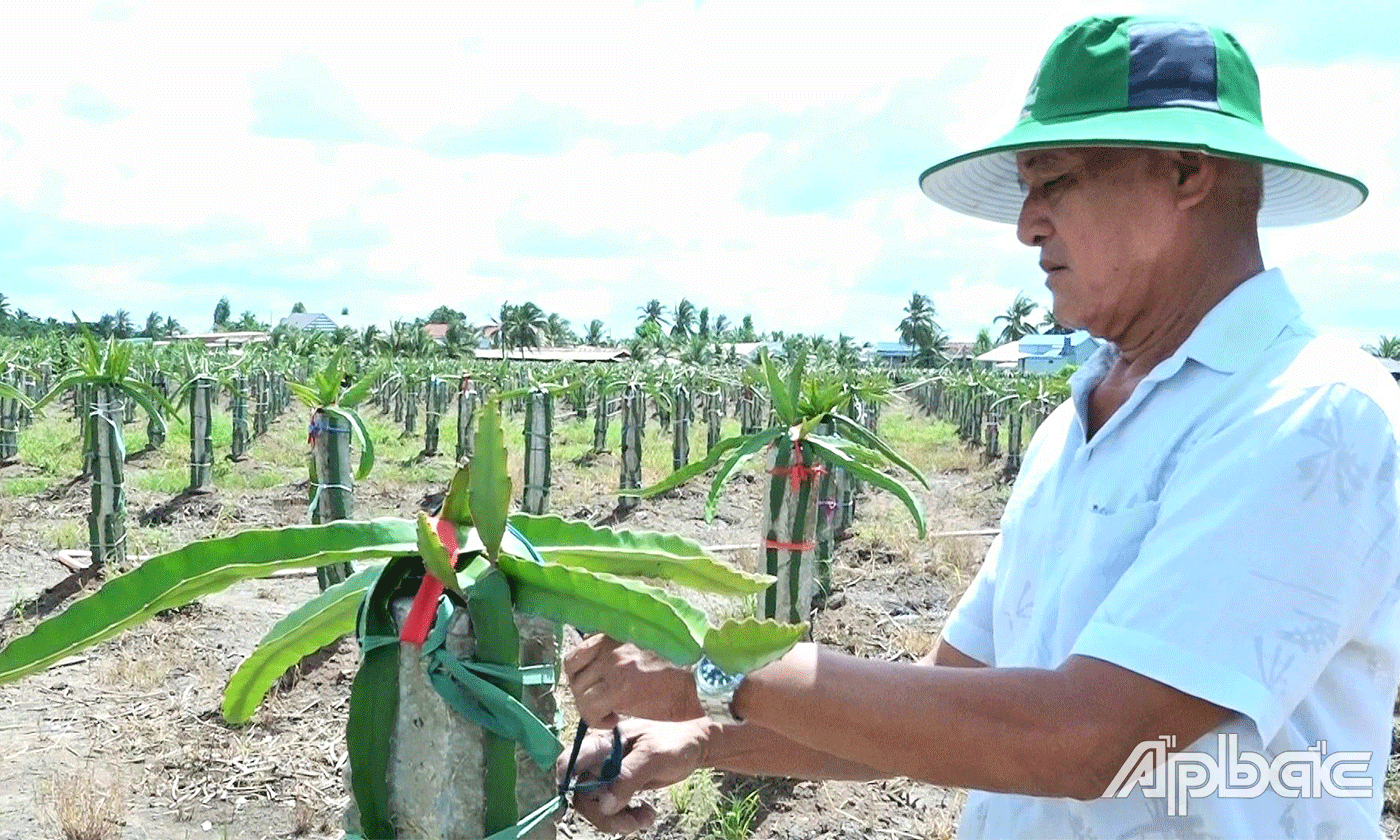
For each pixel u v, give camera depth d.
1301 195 1.64
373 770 1.27
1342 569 1.23
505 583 1.22
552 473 15.15
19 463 13.37
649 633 1.16
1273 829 1.32
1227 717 1.29
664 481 3.69
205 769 4.56
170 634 6.29
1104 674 1.26
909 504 4.41
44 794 4.31
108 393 7.52
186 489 11.80
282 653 1.38
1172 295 1.48
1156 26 1.43
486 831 1.22
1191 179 1.42
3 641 6.36
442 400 23.38
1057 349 64.81
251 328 97.62
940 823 4.12
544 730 1.20
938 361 81.75
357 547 1.25
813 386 4.89
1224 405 1.37
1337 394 1.28
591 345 96.38
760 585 1.35
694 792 4.25
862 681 1.30
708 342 59.38
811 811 4.20
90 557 7.96
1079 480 1.54
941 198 1.86
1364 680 1.35
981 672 1.31
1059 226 1.52
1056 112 1.46
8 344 21.91
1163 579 1.26
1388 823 4.13
